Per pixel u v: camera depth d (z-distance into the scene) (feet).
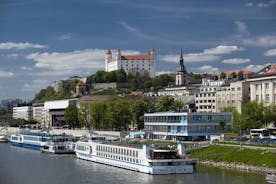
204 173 428.15
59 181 406.62
